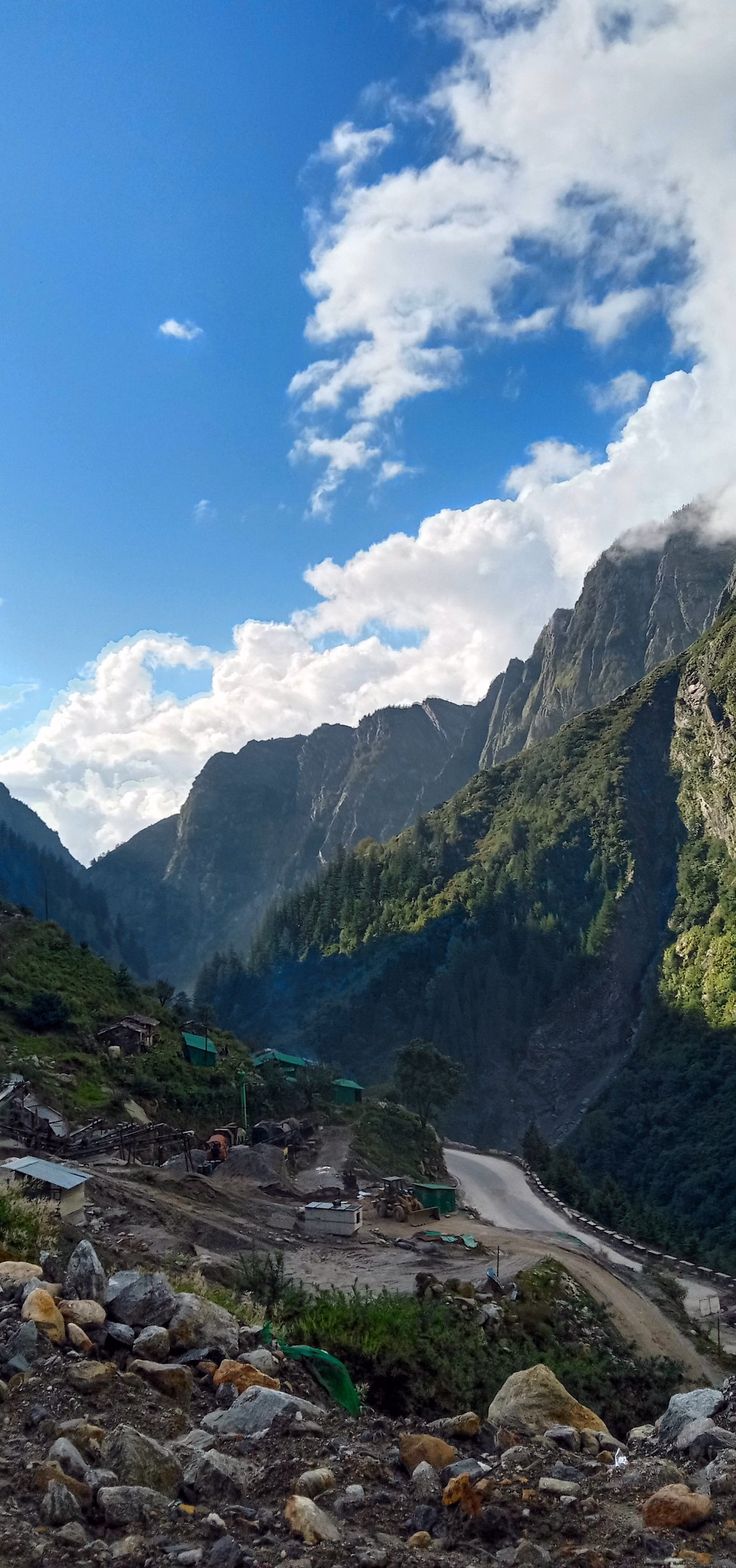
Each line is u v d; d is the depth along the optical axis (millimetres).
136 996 88000
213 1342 8297
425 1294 28609
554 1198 69812
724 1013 166125
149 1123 54625
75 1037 66062
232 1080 71562
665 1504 5094
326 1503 5527
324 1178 54250
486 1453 6871
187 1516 5230
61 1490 5125
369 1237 40656
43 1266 10797
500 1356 13508
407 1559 4773
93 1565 4625
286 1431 6449
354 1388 8391
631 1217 69250
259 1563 4711
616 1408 22109
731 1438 6129
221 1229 33406
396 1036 193250
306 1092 76688
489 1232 49094
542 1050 187375
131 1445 5730
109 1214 29266
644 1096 160375
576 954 199500
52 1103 49625
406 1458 6242
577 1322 33250
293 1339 11523
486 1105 179250
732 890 192500
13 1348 7363
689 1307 45656
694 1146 138000
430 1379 11664
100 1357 7645
